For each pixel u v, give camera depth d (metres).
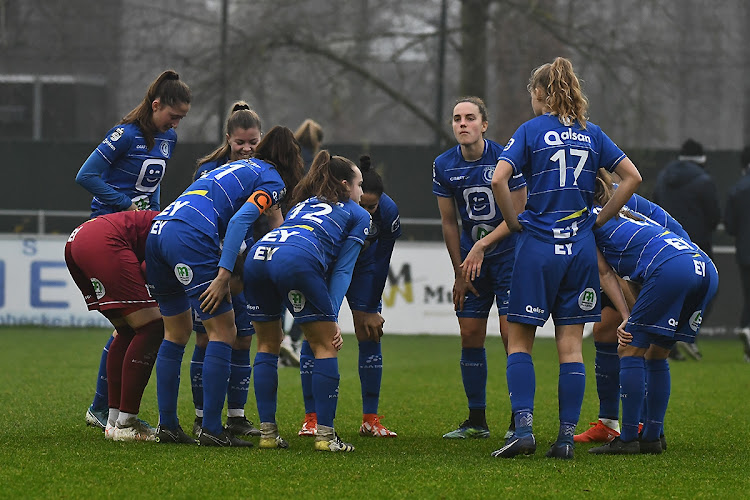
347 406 28.59
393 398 30.38
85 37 74.62
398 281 53.16
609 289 21.20
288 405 28.09
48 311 53.31
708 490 16.66
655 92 74.81
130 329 21.61
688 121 104.12
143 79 73.19
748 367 40.16
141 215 21.41
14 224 57.69
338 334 20.12
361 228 20.28
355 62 73.25
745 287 43.53
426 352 45.47
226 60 68.81
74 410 26.00
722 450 21.20
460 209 24.02
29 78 73.25
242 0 71.69
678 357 43.25
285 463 18.34
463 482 16.89
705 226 42.69
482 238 23.25
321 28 74.56
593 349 49.41
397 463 18.66
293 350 38.91
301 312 19.77
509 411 27.72
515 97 77.19
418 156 57.59
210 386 20.27
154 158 23.22
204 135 70.56
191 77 69.94
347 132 103.38
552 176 19.52
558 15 74.06
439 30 69.25
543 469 18.22
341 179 20.38
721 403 29.39
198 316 21.39
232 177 20.73
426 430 24.53
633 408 20.59
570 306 19.59
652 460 19.59
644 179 58.38
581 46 69.75
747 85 92.06
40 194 58.84
